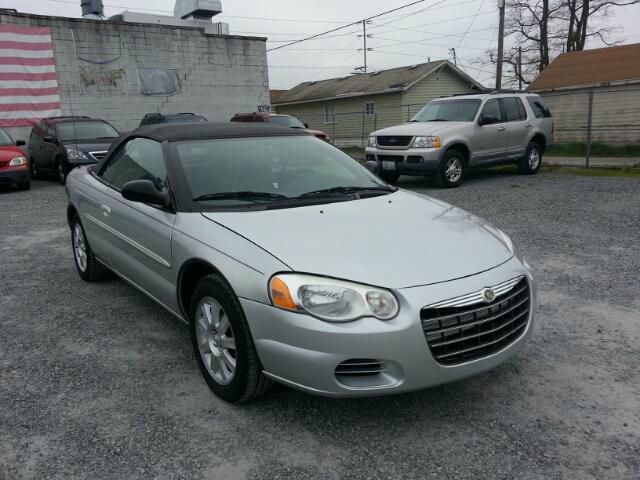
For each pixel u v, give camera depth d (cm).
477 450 254
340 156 429
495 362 275
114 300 461
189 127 403
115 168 443
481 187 1094
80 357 354
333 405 295
